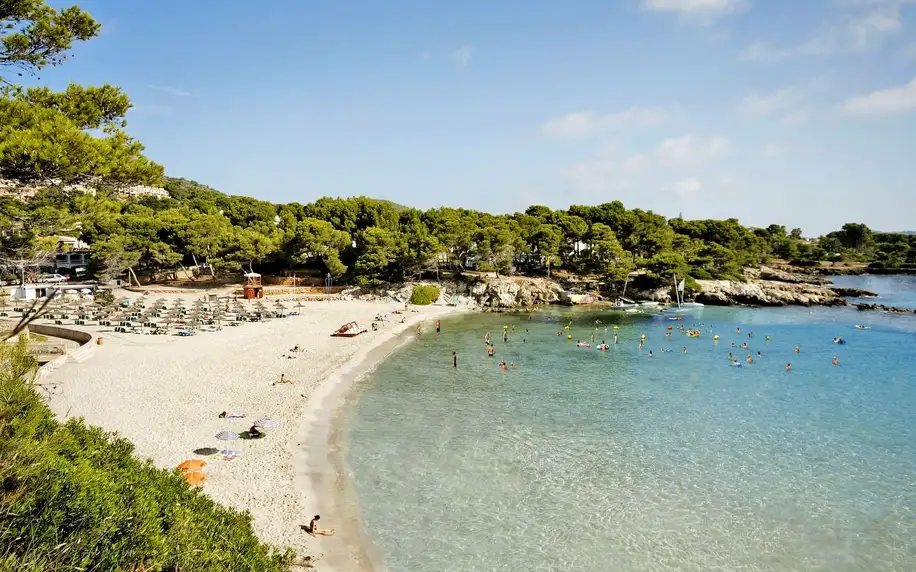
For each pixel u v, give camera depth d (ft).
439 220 368.07
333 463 98.68
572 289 357.41
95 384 132.67
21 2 69.97
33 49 75.56
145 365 153.79
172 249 344.49
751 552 74.13
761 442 112.57
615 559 72.18
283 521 77.61
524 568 70.08
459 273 358.64
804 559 72.79
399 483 92.07
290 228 355.97
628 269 354.13
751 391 151.43
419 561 70.90
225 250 324.80
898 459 104.53
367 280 326.65
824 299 343.26
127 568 39.75
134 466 58.75
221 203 501.97
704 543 76.07
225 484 86.79
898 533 79.20
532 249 383.24
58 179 75.56
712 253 395.75
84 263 359.25
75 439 54.54
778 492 91.04
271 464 95.66
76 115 78.64
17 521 38.14
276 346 192.65
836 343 222.69
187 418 113.39
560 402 139.85
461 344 217.36
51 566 36.22
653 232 422.00
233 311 253.24
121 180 78.59
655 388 153.89
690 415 129.90
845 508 86.02
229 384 140.97
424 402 138.51
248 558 51.34
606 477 95.71
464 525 79.56
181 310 237.25
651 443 111.55
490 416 127.85
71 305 258.16
